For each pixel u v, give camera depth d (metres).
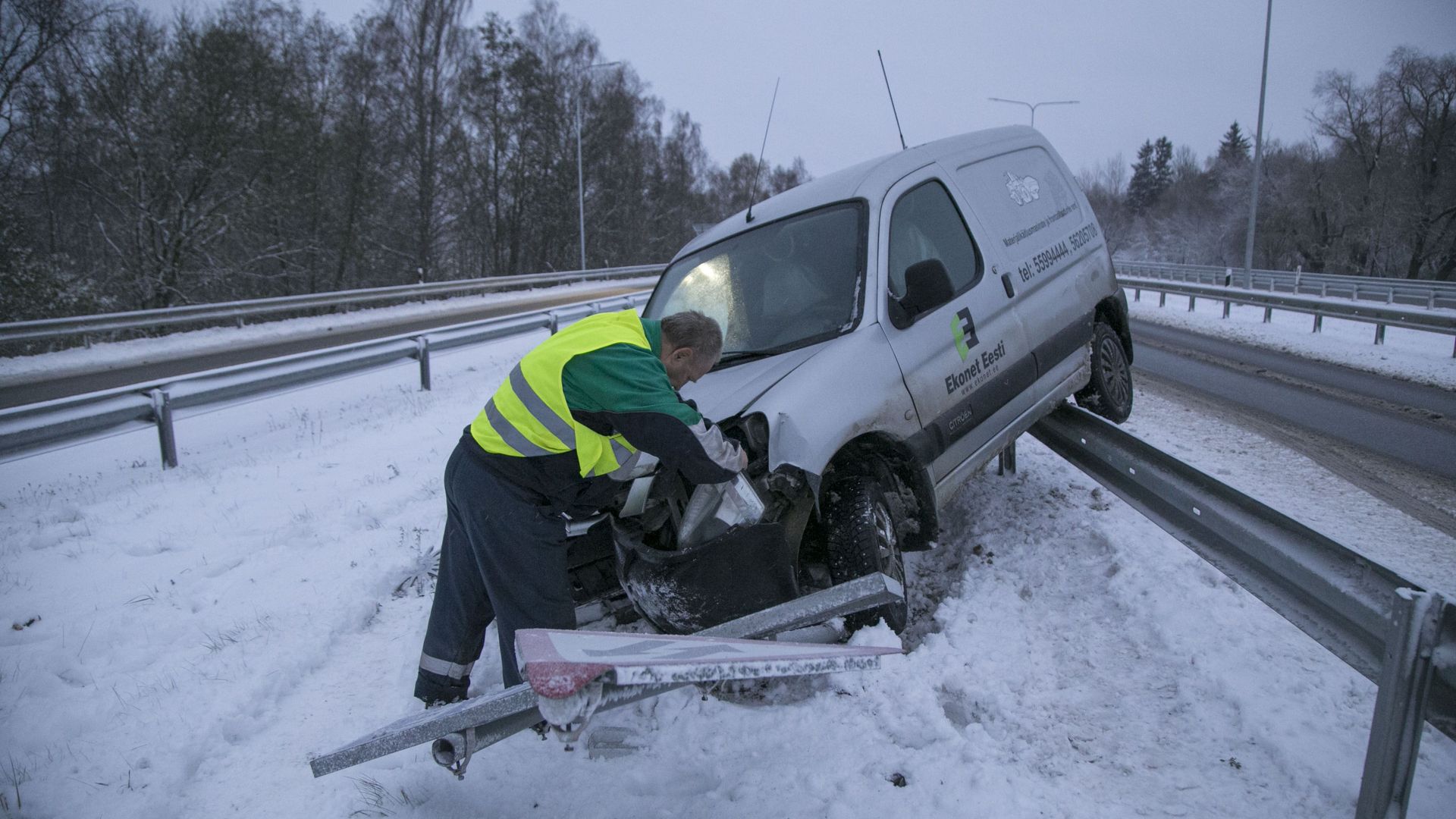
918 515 3.94
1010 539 4.59
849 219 4.13
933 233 4.33
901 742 2.92
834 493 3.54
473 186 42.88
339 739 3.17
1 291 21.16
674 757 2.95
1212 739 2.84
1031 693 3.20
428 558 4.57
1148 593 3.76
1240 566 3.10
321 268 33.25
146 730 3.20
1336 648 2.56
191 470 6.98
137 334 17.31
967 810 2.54
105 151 25.12
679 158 68.94
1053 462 5.82
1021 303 4.59
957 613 3.77
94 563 4.82
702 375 3.05
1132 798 2.61
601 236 50.97
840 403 3.38
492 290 29.78
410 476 6.25
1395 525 4.89
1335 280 30.03
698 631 3.15
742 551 3.07
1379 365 11.42
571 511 3.06
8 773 3.00
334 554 4.73
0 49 22.81
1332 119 53.59
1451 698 2.09
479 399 9.35
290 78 28.27
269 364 8.20
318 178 31.62
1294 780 2.60
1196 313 20.98
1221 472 6.02
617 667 1.98
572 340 2.78
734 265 4.35
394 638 3.91
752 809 2.66
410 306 23.83
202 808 2.83
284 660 3.62
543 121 44.38
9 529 5.54
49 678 3.55
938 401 3.84
